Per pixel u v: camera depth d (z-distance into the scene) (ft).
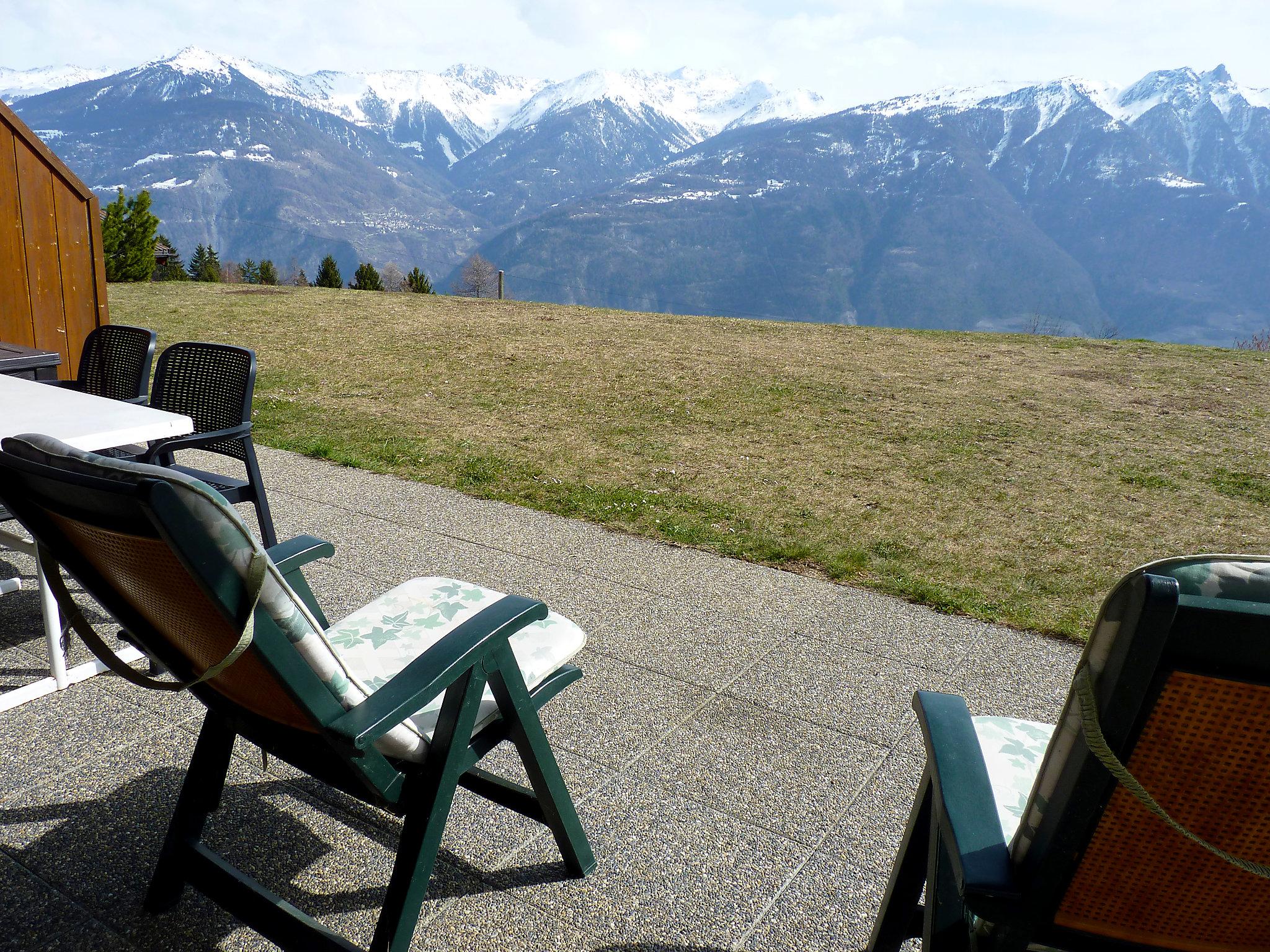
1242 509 17.62
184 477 3.52
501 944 5.77
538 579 12.35
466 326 41.65
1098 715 2.77
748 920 6.08
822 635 10.89
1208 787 2.88
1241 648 2.58
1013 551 14.66
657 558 13.39
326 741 4.53
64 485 3.88
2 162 18.16
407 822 4.96
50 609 8.41
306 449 18.63
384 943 4.92
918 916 5.18
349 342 35.37
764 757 8.10
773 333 43.55
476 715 4.97
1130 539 15.57
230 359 10.78
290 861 6.45
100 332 12.13
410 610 6.67
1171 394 29.96
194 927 5.83
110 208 72.08
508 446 20.22
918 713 4.49
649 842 6.85
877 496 17.56
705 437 22.08
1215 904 3.20
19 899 6.00
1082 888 3.24
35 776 7.33
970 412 26.07
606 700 9.05
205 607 4.05
